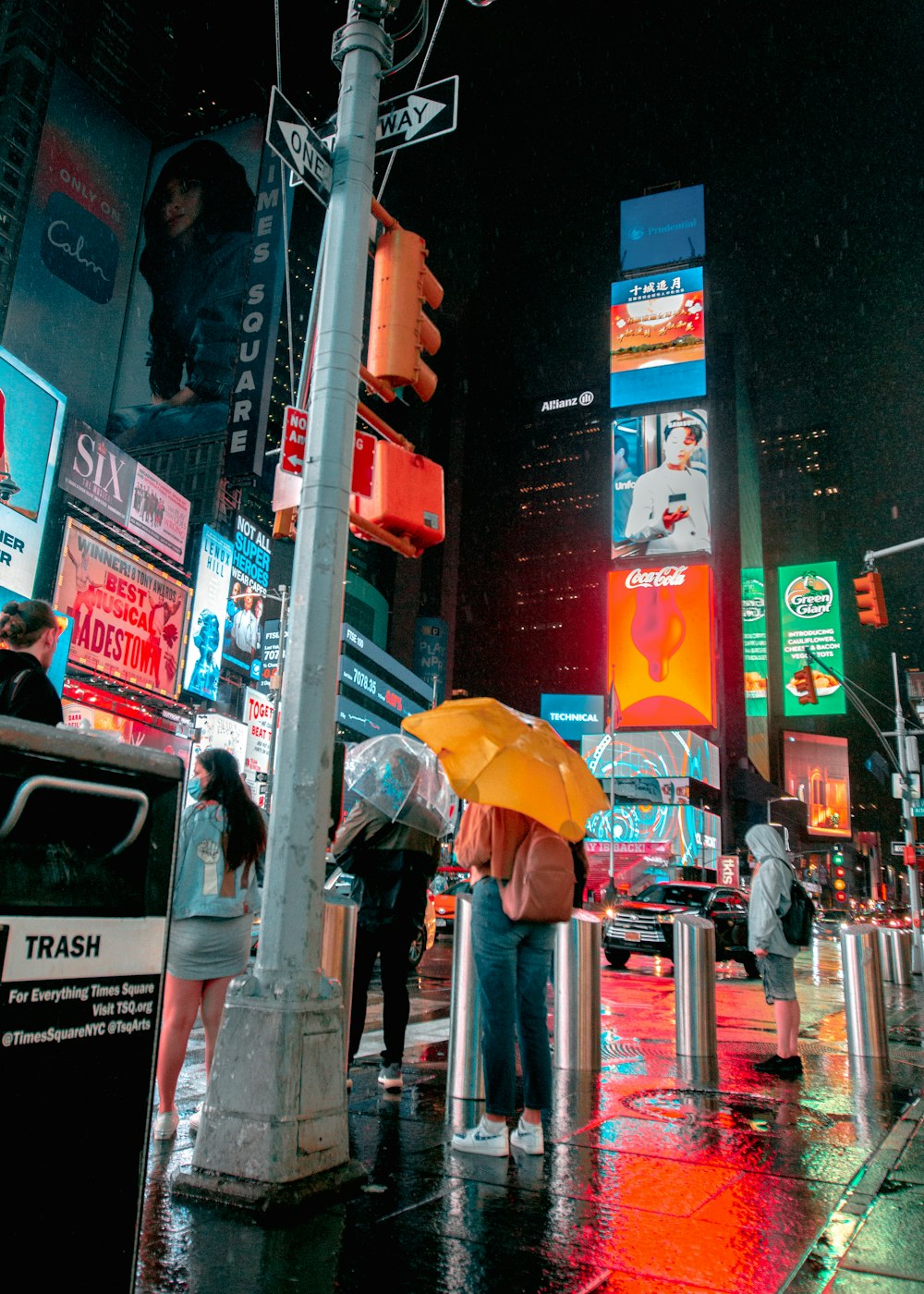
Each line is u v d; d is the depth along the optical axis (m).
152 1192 3.42
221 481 56.84
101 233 58.81
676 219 101.81
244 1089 3.51
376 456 4.89
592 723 100.31
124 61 89.62
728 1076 6.49
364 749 5.67
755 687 118.69
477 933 4.39
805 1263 2.98
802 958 24.02
